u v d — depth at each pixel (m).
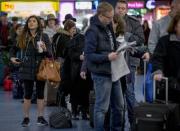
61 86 8.73
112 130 6.02
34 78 7.62
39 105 7.84
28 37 7.70
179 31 4.81
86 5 23.78
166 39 4.92
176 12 5.20
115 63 5.61
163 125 4.56
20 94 11.26
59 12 23.67
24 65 7.62
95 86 5.73
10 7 23.30
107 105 5.72
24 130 7.37
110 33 5.79
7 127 7.62
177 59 4.86
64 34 9.53
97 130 5.71
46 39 7.79
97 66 5.63
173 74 4.90
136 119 4.65
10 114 8.94
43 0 23.44
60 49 9.56
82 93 8.34
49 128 7.57
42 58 7.73
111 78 5.64
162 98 4.92
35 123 8.00
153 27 6.02
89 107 7.73
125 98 6.51
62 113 7.68
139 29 6.70
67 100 10.15
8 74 13.73
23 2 23.38
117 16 6.06
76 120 8.38
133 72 6.59
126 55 6.36
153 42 5.98
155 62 4.90
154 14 24.55
